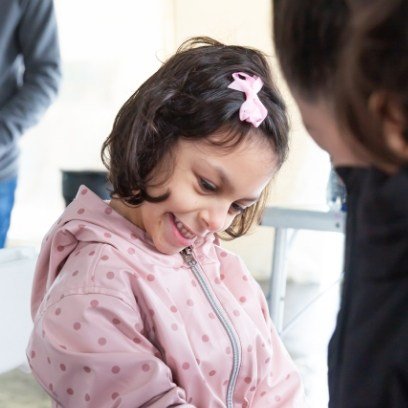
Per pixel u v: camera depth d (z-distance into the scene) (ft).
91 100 11.06
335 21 1.41
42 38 6.52
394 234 1.54
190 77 2.76
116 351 2.65
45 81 6.57
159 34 11.30
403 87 1.29
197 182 2.71
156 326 2.82
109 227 2.91
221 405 2.96
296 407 3.29
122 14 11.03
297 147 10.68
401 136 1.36
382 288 1.65
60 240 2.94
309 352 8.81
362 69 1.30
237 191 2.74
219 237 3.43
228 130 2.68
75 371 2.63
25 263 5.00
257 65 2.88
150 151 2.76
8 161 6.55
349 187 1.68
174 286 2.98
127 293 2.75
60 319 2.68
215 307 3.08
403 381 1.65
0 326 4.83
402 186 1.45
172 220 2.82
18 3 6.37
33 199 11.07
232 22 10.81
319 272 11.68
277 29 1.53
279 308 7.89
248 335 3.13
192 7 11.07
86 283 2.72
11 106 6.39
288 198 10.81
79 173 7.81
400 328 1.63
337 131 1.49
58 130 11.00
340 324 1.80
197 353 2.93
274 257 7.80
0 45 6.38
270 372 3.31
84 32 10.96
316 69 1.47
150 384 2.62
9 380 7.49
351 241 1.73
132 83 11.21
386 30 1.28
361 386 1.70
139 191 2.83
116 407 2.62
